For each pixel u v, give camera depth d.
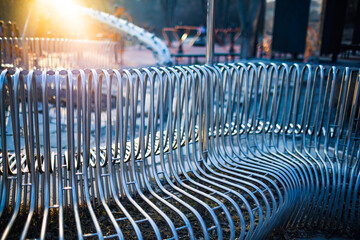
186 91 2.56
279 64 3.15
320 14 11.09
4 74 1.95
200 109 2.61
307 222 2.66
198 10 32.94
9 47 6.41
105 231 2.42
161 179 3.26
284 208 2.24
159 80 2.40
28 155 2.08
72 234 2.34
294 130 3.14
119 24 10.15
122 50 10.83
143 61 12.06
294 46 12.67
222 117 2.79
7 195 2.25
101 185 2.18
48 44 6.92
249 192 2.15
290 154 2.92
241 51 13.80
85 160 2.15
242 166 2.57
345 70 3.03
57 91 2.03
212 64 3.02
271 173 2.46
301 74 3.16
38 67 6.16
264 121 3.05
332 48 12.18
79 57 7.13
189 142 2.84
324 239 2.54
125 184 2.21
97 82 2.15
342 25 12.04
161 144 2.43
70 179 2.44
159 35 28.38
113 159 2.36
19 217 2.39
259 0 13.19
